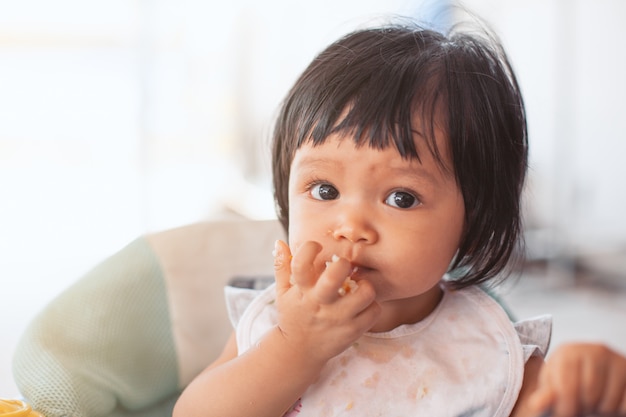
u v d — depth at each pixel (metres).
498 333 0.69
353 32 0.70
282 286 0.58
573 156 2.81
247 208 3.11
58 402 0.69
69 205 3.80
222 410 0.61
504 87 0.67
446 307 0.71
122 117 4.60
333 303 0.55
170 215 3.43
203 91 3.70
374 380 0.66
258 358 0.60
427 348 0.68
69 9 4.55
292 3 3.29
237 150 3.81
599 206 2.79
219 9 3.52
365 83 0.60
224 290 0.87
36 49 4.76
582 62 2.74
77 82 4.75
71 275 2.80
